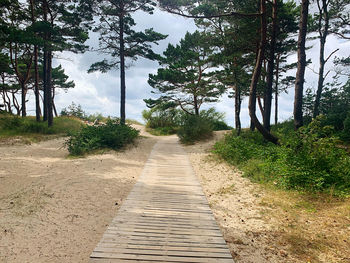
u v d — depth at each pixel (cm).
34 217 450
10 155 998
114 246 360
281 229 428
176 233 409
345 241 372
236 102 1631
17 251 341
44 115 2105
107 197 588
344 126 1133
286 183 650
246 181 746
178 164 1018
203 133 1742
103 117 3016
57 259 330
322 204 527
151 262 323
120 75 1988
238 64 1683
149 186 694
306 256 345
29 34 1522
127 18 1962
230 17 1502
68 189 612
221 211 525
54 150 1202
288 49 1980
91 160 978
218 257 339
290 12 1658
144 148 1413
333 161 697
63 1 1894
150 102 2508
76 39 2003
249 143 1139
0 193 572
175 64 2309
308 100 1644
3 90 2828
